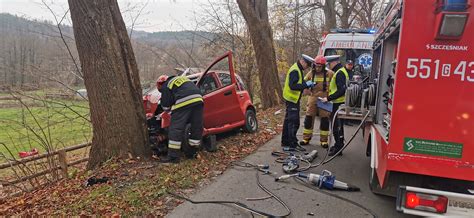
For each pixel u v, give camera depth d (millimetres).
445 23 2865
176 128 5980
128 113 6105
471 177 3043
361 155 6645
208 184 5121
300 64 6699
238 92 8312
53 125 7676
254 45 13805
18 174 6918
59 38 8477
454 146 3068
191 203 4426
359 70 9922
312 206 4316
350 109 5504
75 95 8266
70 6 5902
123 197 4539
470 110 3010
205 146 6914
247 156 6660
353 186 4848
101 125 6043
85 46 5918
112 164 5797
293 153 6766
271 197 4613
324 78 7027
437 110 3086
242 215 4078
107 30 5934
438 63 3039
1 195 6367
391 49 4875
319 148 7172
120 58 6082
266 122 10289
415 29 3070
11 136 7602
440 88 3061
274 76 13867
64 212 4250
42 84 8117
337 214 4090
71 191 5074
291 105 6906
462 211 3039
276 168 5871
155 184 4980
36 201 5031
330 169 5781
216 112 7332
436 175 3131
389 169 3262
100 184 5141
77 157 8438
